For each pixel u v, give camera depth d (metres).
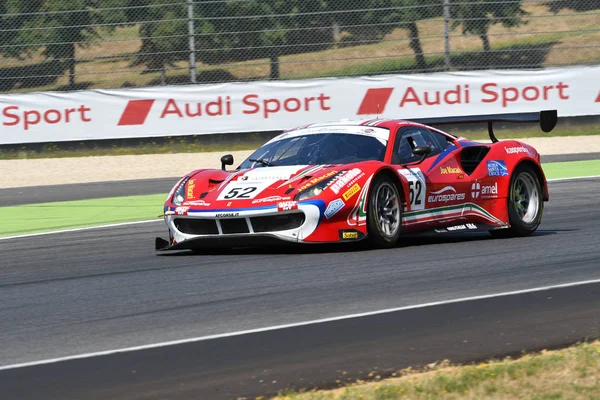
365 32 66.38
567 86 60.91
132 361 14.17
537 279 20.34
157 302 18.98
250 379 12.94
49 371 13.79
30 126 58.62
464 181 27.17
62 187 48.22
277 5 65.62
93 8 64.56
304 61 65.00
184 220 24.58
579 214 32.78
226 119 59.44
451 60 64.88
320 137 26.84
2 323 17.66
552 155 54.59
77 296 20.12
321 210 23.41
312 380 12.80
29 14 64.00
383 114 59.72
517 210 28.33
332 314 17.20
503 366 12.86
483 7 66.19
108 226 33.84
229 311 17.81
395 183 25.34
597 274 20.75
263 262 23.47
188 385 12.74
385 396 11.67
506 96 60.31
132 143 59.62
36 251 28.17
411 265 22.45
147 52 64.62
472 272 21.39
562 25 68.25
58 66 64.12
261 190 24.14
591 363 12.87
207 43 64.56
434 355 13.95
